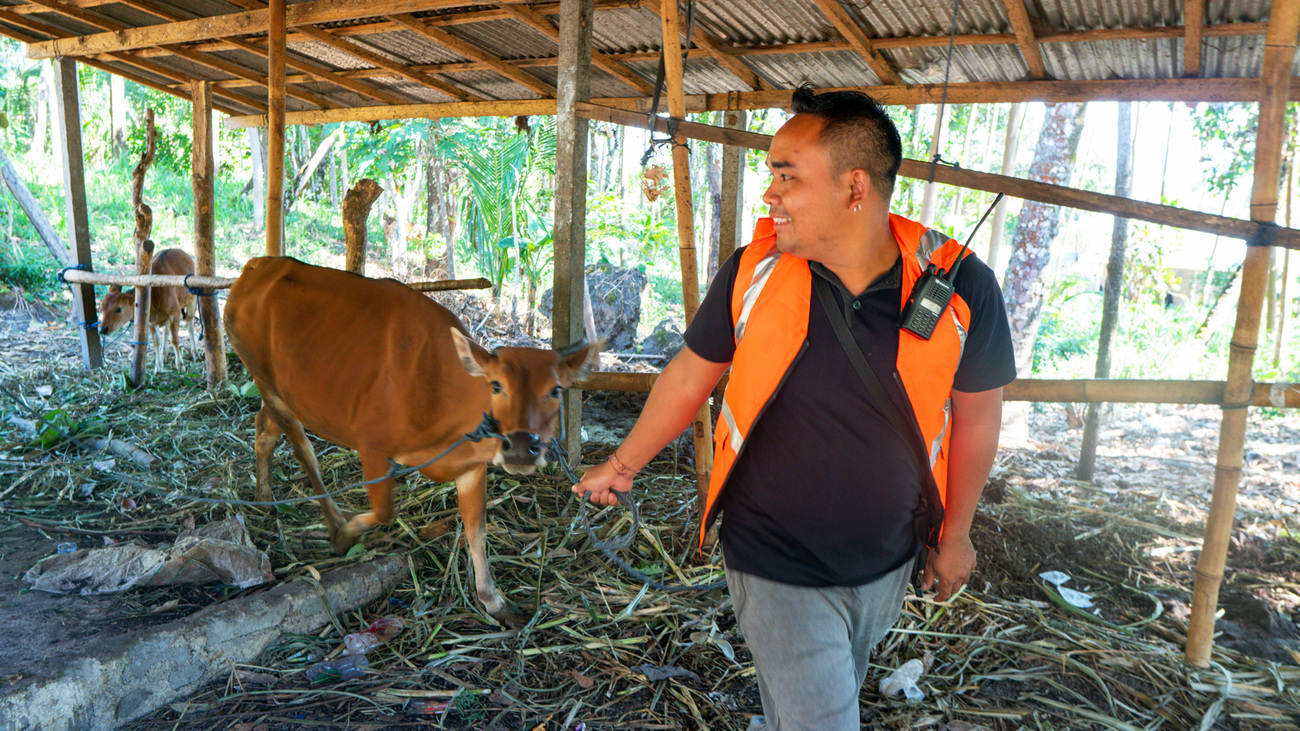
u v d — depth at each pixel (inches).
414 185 558.6
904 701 106.7
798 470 61.9
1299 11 99.4
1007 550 152.9
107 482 177.2
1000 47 182.5
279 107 199.9
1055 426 282.4
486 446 115.6
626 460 71.4
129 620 118.0
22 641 110.0
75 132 278.5
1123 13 157.9
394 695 104.7
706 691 109.2
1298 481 209.5
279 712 101.5
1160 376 319.3
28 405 235.6
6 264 404.2
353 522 133.7
